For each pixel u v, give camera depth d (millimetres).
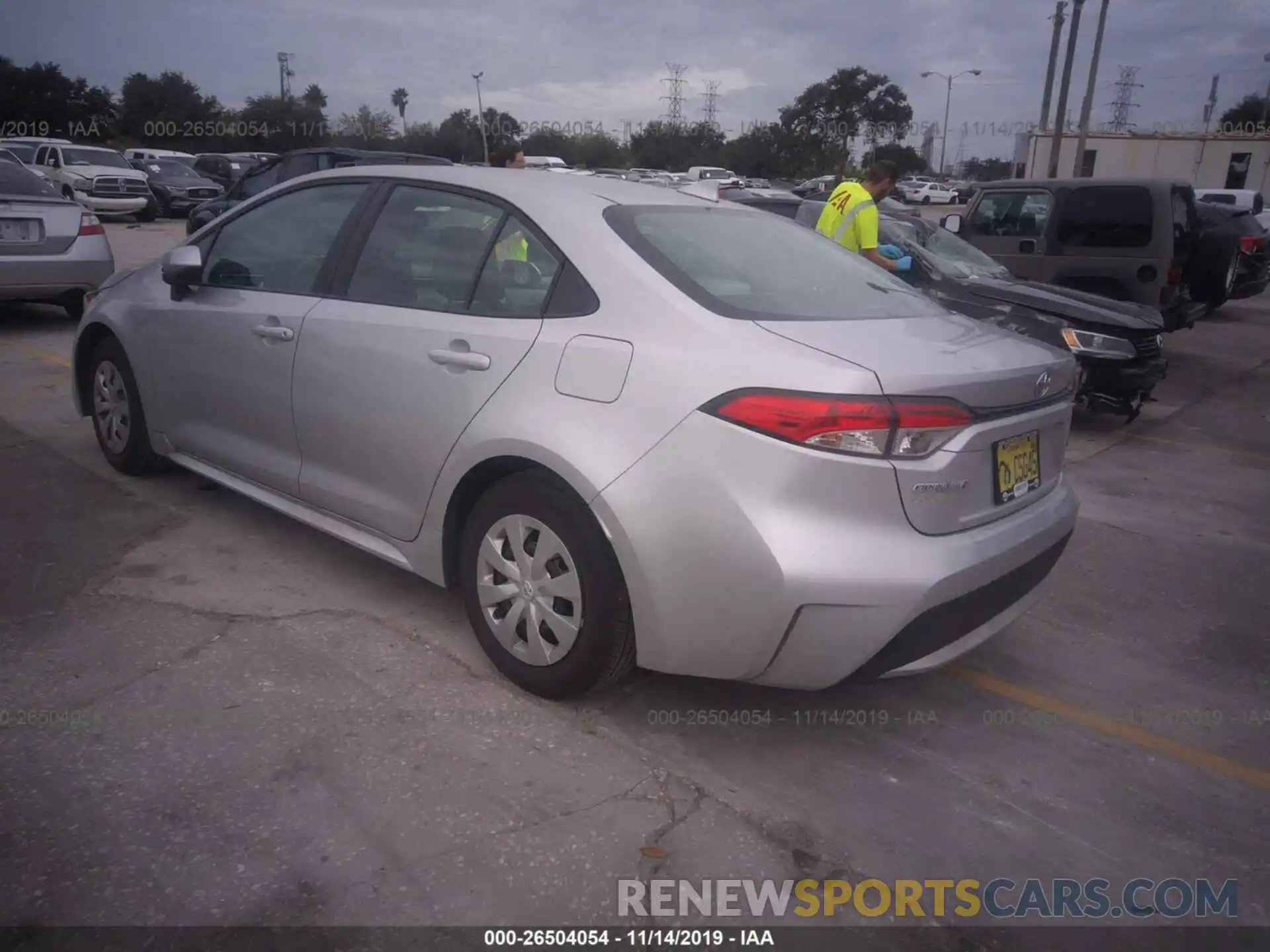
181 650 3561
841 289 3492
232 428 4379
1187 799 3068
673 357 2893
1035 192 9867
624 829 2750
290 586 4117
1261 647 4145
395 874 2531
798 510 2713
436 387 3410
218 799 2771
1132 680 3812
